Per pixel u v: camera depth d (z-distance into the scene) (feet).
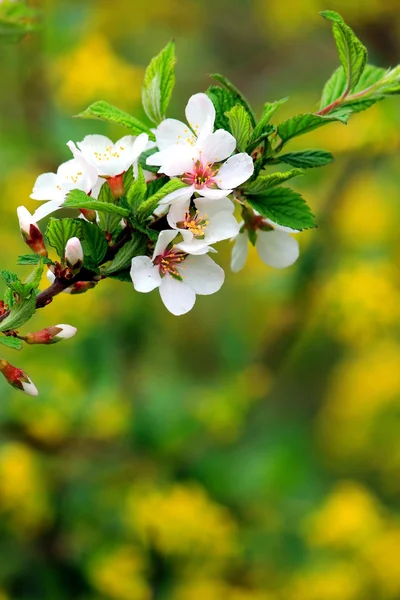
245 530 3.60
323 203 4.04
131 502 3.40
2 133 3.92
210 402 3.58
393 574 3.58
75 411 3.38
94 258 2.26
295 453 3.96
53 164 3.89
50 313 3.58
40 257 2.27
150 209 2.24
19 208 2.28
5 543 3.27
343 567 3.56
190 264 2.27
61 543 3.31
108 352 3.62
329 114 2.33
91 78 3.85
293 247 2.37
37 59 3.83
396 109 3.76
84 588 3.28
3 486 3.25
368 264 4.11
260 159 2.29
